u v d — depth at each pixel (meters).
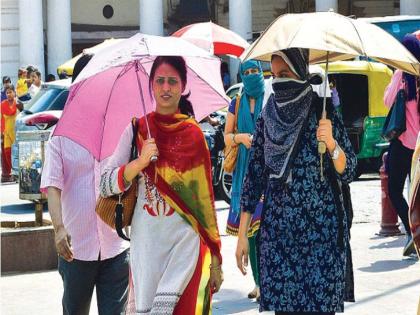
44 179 7.32
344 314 9.59
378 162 23.14
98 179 7.36
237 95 10.16
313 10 47.69
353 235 14.44
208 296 6.48
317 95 6.71
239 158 10.02
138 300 6.51
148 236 6.51
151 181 6.48
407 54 6.52
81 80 6.65
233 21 43.19
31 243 12.27
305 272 6.59
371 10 47.47
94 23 47.78
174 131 6.51
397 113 11.69
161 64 6.55
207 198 6.53
